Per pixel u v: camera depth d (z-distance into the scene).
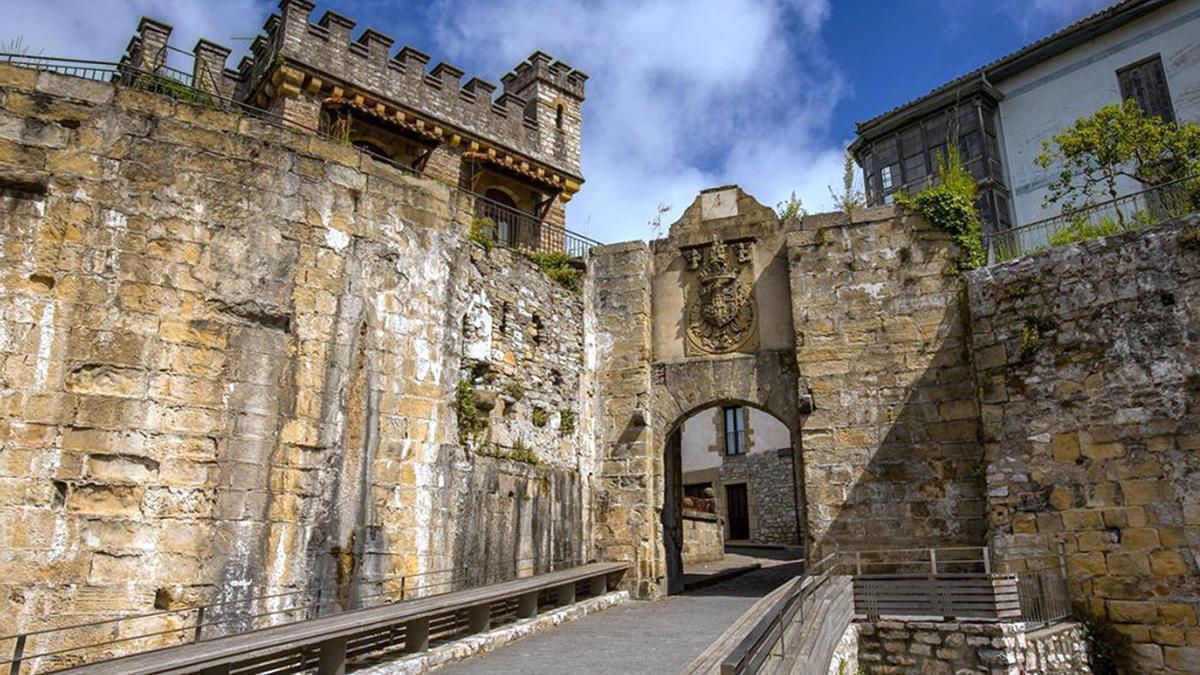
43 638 9.05
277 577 10.47
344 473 11.32
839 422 15.73
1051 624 11.91
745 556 28.31
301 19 21.27
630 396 17.53
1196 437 11.75
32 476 9.37
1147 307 12.57
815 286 16.52
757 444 35.19
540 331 16.03
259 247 11.29
